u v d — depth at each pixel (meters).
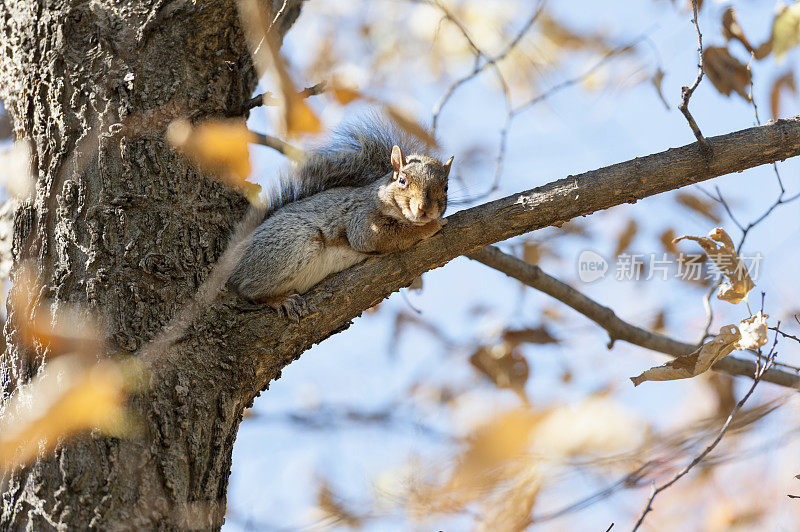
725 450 9.55
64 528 6.34
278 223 9.20
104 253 7.24
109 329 6.99
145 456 6.70
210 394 7.25
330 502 9.30
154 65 7.93
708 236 7.66
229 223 7.92
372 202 9.16
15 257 7.39
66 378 6.57
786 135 7.97
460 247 8.19
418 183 8.82
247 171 6.68
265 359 7.57
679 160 7.99
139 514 6.50
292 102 4.89
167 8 8.03
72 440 6.56
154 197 7.54
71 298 7.08
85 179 7.45
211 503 6.97
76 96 7.72
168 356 7.10
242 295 8.93
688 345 10.57
